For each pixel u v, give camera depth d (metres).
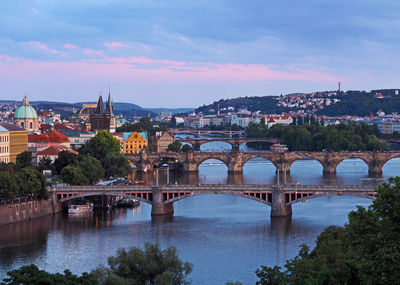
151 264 163.62
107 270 153.88
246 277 197.50
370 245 123.25
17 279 130.62
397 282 113.19
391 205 126.62
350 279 116.06
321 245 159.38
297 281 131.12
